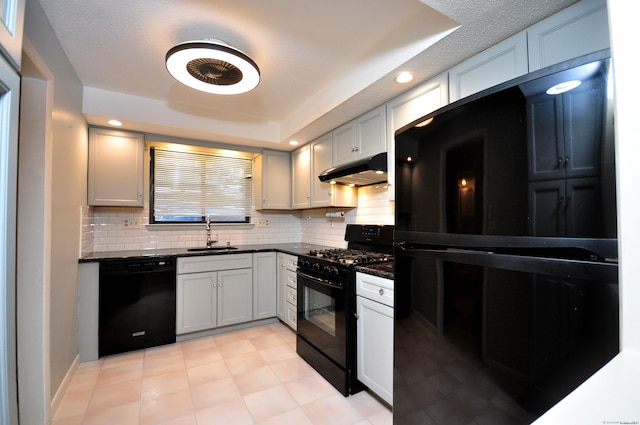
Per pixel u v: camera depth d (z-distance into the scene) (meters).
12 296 0.88
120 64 2.08
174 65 1.72
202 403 1.85
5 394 0.85
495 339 0.89
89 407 1.80
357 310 1.96
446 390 1.05
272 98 2.64
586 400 0.42
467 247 0.99
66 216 2.00
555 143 0.77
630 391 0.42
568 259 0.74
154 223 3.27
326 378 2.12
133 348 2.57
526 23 1.31
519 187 0.84
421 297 1.17
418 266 1.18
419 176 1.19
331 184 2.84
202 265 2.89
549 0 1.17
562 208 0.75
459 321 1.00
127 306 2.56
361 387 2.00
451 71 1.69
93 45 1.85
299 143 3.37
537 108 0.81
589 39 1.13
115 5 1.51
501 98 0.89
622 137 0.54
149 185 3.26
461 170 1.01
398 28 1.69
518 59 1.36
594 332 0.69
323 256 2.38
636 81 0.52
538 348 0.79
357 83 2.03
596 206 0.70
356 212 3.03
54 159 1.76
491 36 1.41
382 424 1.66
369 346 1.85
